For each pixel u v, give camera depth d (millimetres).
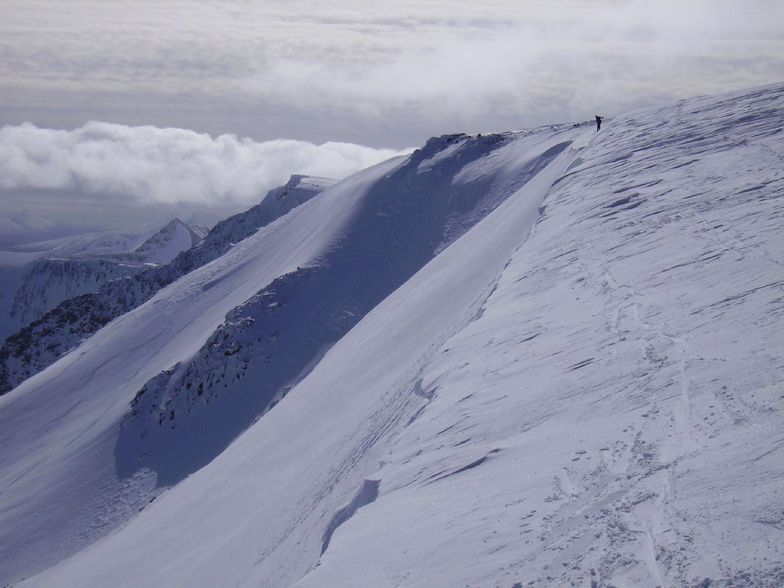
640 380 8930
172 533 31312
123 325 99500
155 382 73188
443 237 73062
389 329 32500
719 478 6043
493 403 10211
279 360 66812
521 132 86625
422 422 10875
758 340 9047
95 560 37969
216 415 65250
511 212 37000
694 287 12109
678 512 5754
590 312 12805
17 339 181250
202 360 70250
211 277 100625
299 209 105938
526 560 5863
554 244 19422
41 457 74688
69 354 102000
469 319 19484
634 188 22000
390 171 88375
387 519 8086
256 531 21297
